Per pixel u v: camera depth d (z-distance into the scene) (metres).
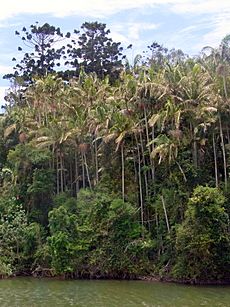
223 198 53.22
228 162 59.97
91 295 46.00
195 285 51.66
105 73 100.75
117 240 58.50
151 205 59.81
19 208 66.94
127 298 44.03
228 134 60.44
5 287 51.97
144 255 57.41
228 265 52.44
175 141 58.22
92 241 59.19
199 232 51.66
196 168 58.56
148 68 67.56
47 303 42.28
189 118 59.19
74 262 58.50
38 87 76.38
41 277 60.22
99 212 60.41
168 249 56.22
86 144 68.81
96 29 102.69
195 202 51.88
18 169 69.44
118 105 64.56
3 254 62.88
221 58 62.66
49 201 67.88
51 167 70.31
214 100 58.97
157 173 61.59
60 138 68.69
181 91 60.56
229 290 48.00
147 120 62.62
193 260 52.50
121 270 57.31
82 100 70.38
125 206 59.56
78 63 101.56
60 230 59.91
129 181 63.53
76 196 69.19
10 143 77.12
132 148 63.56
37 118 76.88
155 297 44.25
